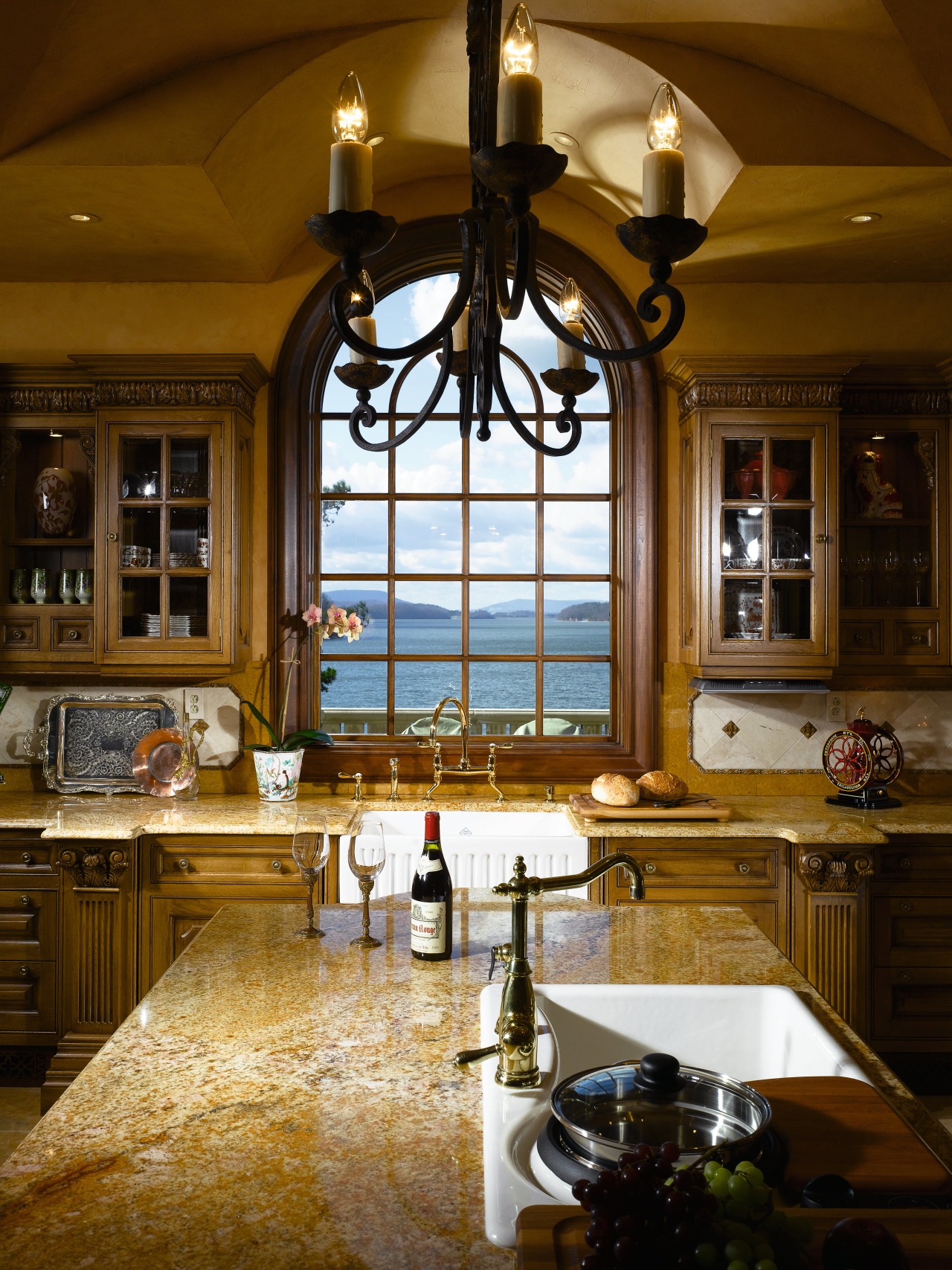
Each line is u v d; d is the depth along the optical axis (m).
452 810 3.69
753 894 3.43
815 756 4.05
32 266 3.87
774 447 3.73
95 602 3.73
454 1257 0.99
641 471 4.07
